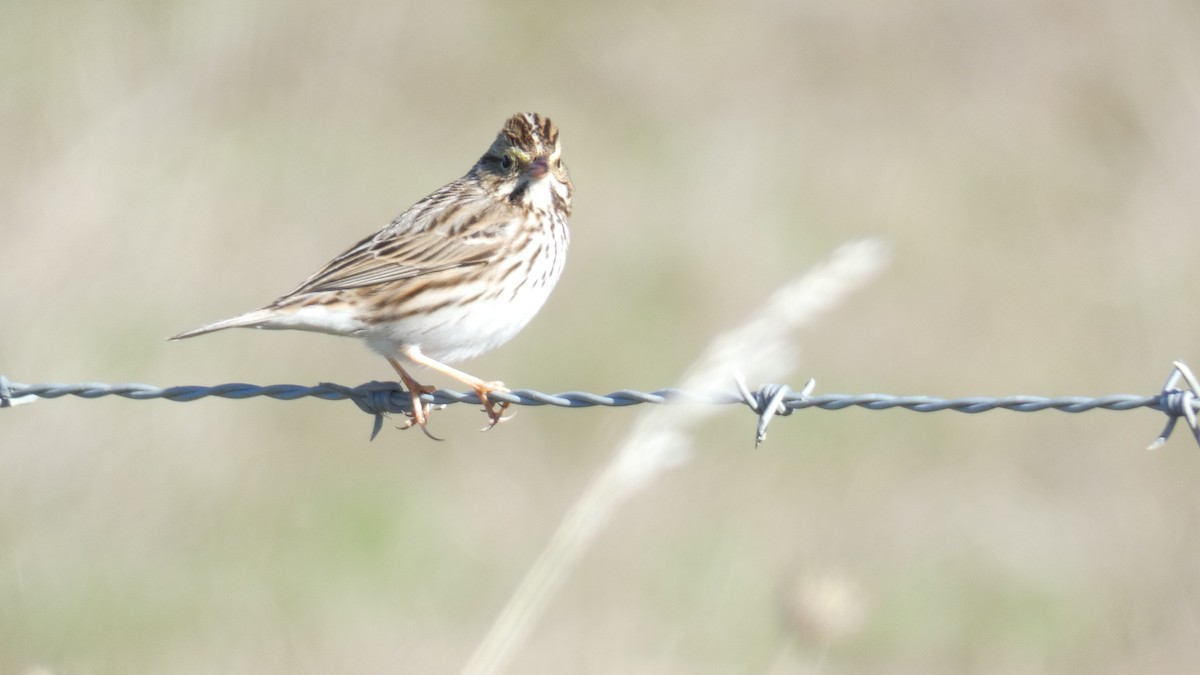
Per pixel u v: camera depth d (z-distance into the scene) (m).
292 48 22.77
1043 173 21.78
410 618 13.77
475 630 13.61
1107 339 17.80
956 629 14.13
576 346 17.62
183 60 21.34
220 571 14.37
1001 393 16.86
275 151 20.88
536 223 10.65
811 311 9.31
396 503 15.32
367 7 23.36
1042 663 13.67
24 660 13.20
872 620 14.14
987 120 23.28
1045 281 19.08
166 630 13.59
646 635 13.27
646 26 25.69
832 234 20.17
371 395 9.27
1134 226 20.20
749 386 9.06
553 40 25.30
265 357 16.72
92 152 18.52
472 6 25.61
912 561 14.67
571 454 16.09
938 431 16.45
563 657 12.83
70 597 13.91
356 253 10.13
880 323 18.16
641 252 19.58
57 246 17.00
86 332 16.28
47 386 9.02
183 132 20.44
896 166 22.09
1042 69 24.00
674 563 14.16
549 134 10.78
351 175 20.62
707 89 24.05
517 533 14.74
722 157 22.28
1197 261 19.27
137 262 17.48
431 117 22.86
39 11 22.38
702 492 15.24
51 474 14.92
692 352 17.55
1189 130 21.89
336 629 13.67
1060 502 15.42
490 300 10.38
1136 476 15.68
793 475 15.64
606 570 14.07
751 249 19.64
